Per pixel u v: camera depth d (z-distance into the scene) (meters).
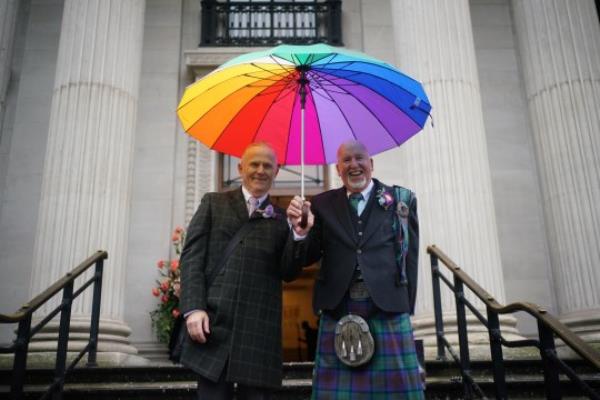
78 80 6.57
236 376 2.42
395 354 2.49
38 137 8.75
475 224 6.11
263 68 2.78
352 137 3.09
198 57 9.25
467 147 6.38
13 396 3.52
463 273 4.19
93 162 6.29
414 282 2.67
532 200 8.77
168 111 9.10
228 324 2.54
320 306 2.64
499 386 3.47
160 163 8.80
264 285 2.65
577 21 7.50
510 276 8.42
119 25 6.98
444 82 6.60
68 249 5.92
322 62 2.67
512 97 9.28
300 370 4.91
